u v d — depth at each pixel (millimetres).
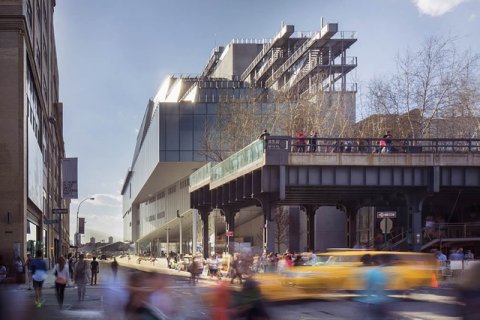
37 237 52625
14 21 37312
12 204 36500
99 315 18172
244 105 70500
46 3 66688
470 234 48156
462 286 12211
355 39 86125
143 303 8414
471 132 55438
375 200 46656
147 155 104375
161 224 123000
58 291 20484
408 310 19453
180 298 20281
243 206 52938
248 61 119312
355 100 68312
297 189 42062
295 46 101250
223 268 42875
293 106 63781
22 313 16266
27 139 39312
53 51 84438
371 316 14906
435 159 38844
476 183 39344
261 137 38656
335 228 72750
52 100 82312
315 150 39344
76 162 56375
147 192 128500
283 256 36344
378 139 38625
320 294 22969
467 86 54812
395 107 56562
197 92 91500
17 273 33906
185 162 85188
